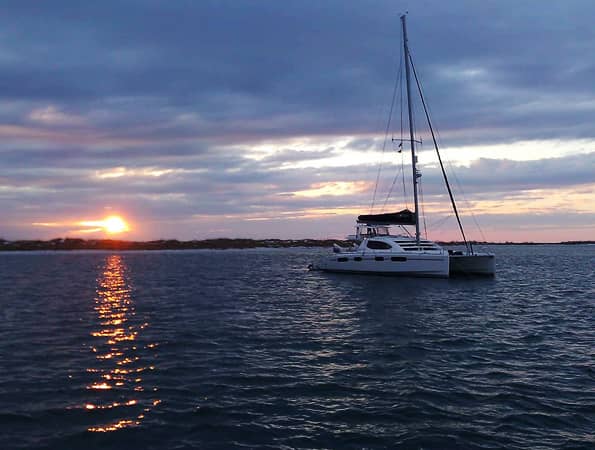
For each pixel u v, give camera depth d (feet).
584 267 179.63
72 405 29.84
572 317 62.34
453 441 24.84
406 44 118.42
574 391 32.32
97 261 276.82
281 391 32.48
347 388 33.01
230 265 211.20
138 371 37.24
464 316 63.00
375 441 24.84
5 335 51.08
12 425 26.76
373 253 119.55
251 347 45.27
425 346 45.39
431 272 111.75
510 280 117.80
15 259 325.42
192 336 50.19
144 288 103.40
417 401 30.40
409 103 117.08
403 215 116.57
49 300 82.07
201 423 27.09
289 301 79.20
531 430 26.20
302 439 25.08
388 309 69.41
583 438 25.25
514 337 49.65
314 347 45.24
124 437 25.32
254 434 25.66
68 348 44.88
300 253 442.50
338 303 76.33
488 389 32.71
